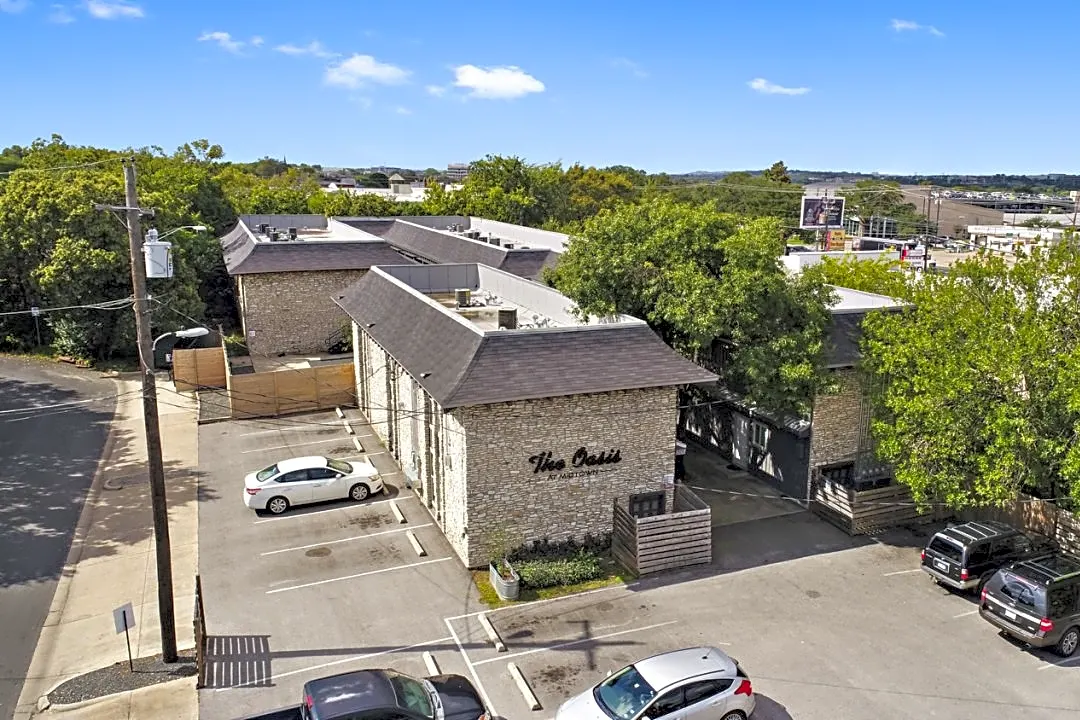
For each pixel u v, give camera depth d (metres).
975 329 21.34
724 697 14.40
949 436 20.94
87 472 27.78
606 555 21.86
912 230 108.38
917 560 21.86
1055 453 19.59
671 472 22.72
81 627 18.34
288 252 41.75
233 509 24.77
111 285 41.66
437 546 22.23
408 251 48.03
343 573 20.73
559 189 88.00
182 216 51.62
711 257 26.20
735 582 20.48
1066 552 21.64
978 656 17.30
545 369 20.70
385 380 29.84
